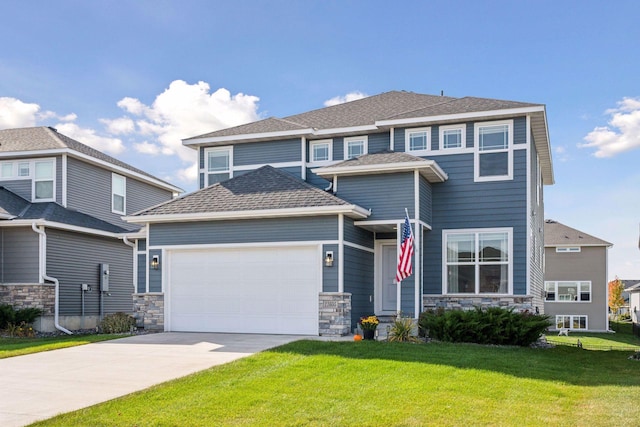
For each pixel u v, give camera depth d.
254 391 9.04
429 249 18.30
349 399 8.59
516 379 10.12
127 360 11.98
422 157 18.58
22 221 19.75
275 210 16.19
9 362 11.89
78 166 23.27
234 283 16.88
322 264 15.95
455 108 18.45
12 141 23.67
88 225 21.97
